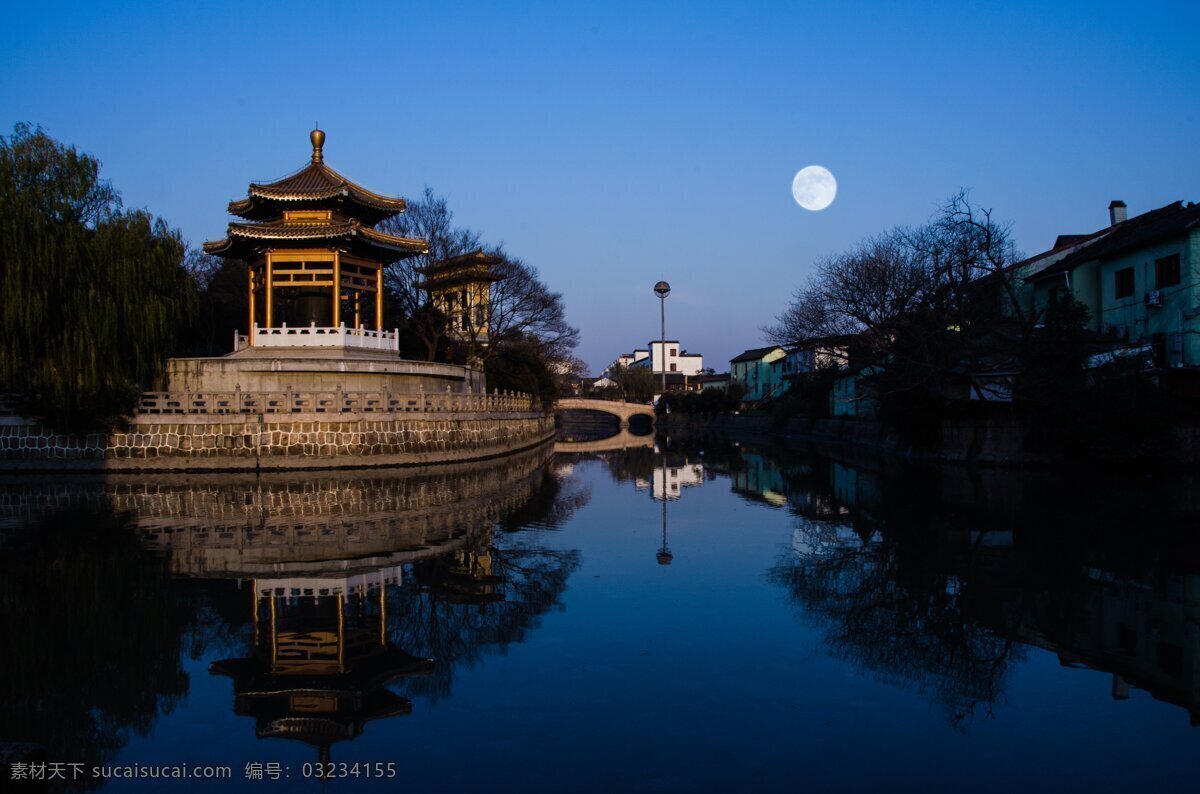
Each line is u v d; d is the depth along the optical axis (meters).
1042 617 11.80
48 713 8.59
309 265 37.50
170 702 8.84
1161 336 33.53
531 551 17.23
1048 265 43.50
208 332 50.50
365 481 30.23
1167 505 21.94
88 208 31.75
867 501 24.98
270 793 6.75
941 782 6.77
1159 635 10.89
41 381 29.44
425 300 54.12
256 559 16.09
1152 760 7.21
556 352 68.81
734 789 6.65
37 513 22.02
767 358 100.94
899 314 39.19
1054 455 31.97
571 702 8.64
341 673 9.70
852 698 8.72
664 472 38.31
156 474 31.58
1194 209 33.56
